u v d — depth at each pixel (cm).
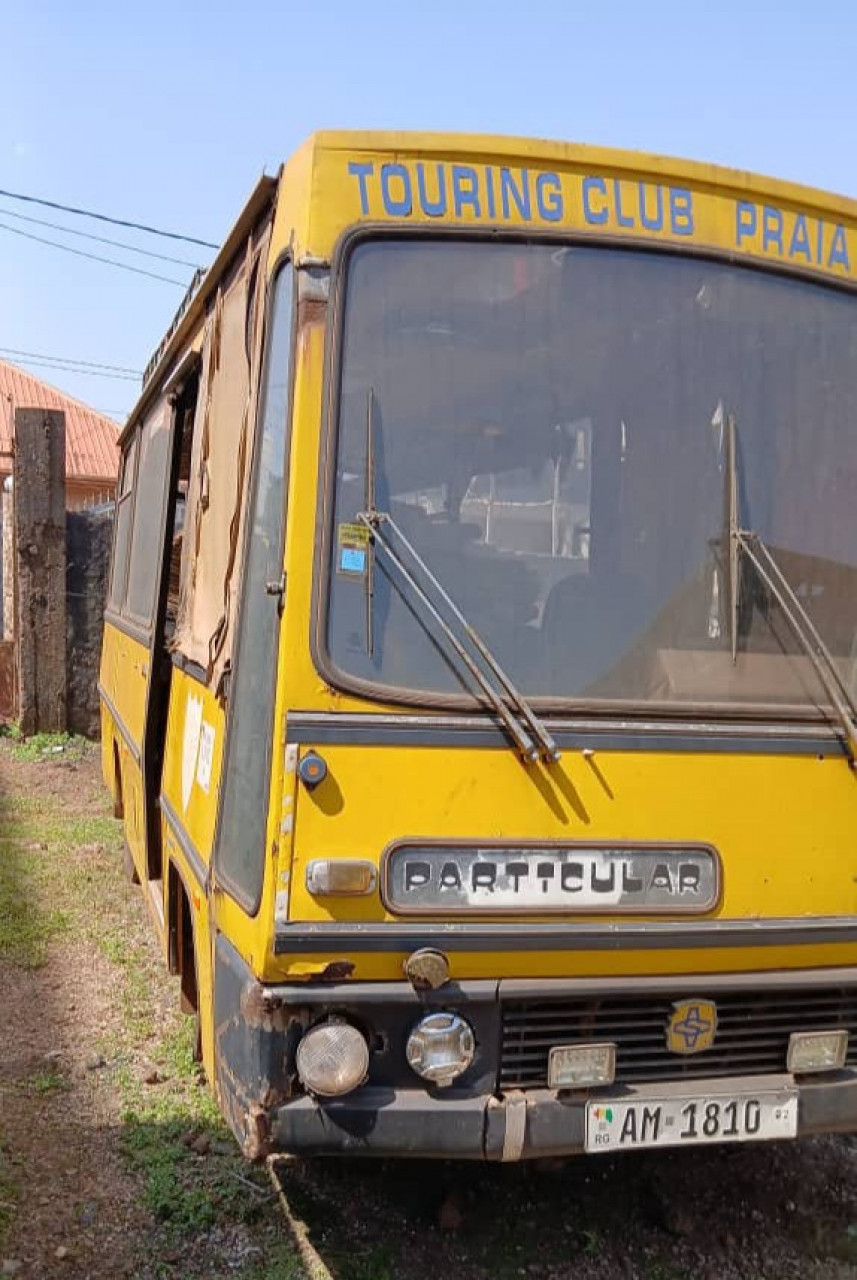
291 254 344
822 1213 421
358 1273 372
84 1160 438
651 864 334
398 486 337
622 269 359
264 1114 314
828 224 383
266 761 325
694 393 364
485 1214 413
